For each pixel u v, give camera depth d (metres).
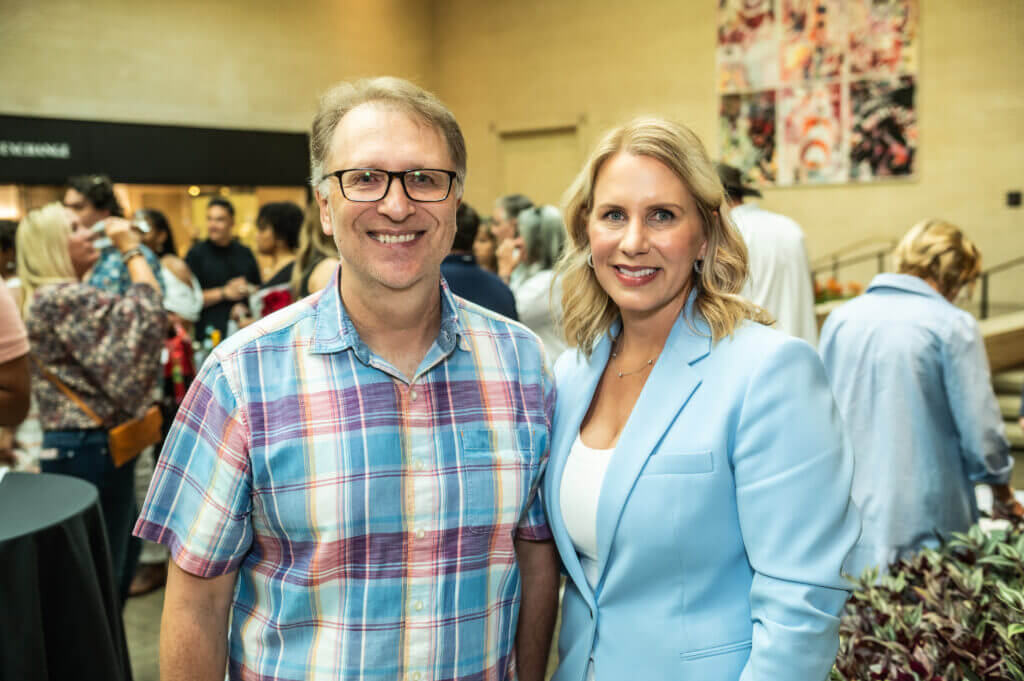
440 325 1.35
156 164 9.02
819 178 9.77
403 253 1.22
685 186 1.37
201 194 9.49
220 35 9.66
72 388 3.06
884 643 1.63
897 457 2.52
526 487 1.36
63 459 3.06
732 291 1.44
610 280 1.42
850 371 2.63
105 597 2.37
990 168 8.86
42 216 3.09
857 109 9.48
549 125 11.53
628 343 1.52
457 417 1.31
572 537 1.45
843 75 9.51
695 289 1.45
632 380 1.49
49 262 3.09
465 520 1.28
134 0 8.91
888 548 2.52
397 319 1.28
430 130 1.24
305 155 10.42
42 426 3.10
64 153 8.32
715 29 10.22
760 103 10.02
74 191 3.52
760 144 10.07
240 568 1.31
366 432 1.24
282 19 10.25
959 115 8.98
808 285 3.27
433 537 1.26
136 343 3.09
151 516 1.25
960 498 2.57
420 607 1.25
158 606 3.76
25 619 2.01
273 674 1.24
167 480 1.25
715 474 1.30
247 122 9.94
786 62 9.81
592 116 11.19
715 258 1.42
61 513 2.17
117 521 3.18
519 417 1.37
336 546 1.22
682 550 1.31
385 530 1.24
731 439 1.31
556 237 4.24
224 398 1.23
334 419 1.24
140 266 3.36
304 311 1.30
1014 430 6.52
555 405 1.56
